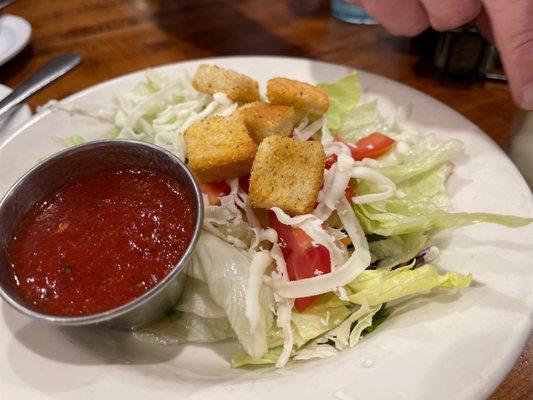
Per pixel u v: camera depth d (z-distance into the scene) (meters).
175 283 0.11
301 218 0.11
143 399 0.09
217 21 0.22
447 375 0.08
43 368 0.09
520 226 0.10
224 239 0.11
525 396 0.09
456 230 0.11
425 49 0.19
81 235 0.10
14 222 0.11
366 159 0.13
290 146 0.11
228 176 0.12
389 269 0.11
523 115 0.14
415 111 0.14
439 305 0.09
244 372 0.10
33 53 0.20
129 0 0.24
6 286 0.09
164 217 0.11
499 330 0.08
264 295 0.10
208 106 0.14
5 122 0.15
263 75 0.16
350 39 0.21
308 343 0.10
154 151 0.11
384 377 0.08
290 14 0.23
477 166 0.12
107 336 0.10
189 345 0.11
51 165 0.11
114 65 0.19
